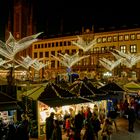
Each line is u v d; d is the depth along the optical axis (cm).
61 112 1758
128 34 6756
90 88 1975
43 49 8569
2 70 3916
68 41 7919
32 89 1808
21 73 5138
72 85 1977
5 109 1238
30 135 1653
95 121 1406
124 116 2320
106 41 7138
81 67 7344
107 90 2203
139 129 1945
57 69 8019
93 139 1260
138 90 2552
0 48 3131
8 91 1800
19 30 9881
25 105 1714
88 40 7388
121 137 1689
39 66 6231
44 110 1652
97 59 7062
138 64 6241
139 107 2312
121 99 2553
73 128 1389
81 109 1750
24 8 9988
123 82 3200
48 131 1370
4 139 1293
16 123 1412
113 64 6134
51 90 1670
